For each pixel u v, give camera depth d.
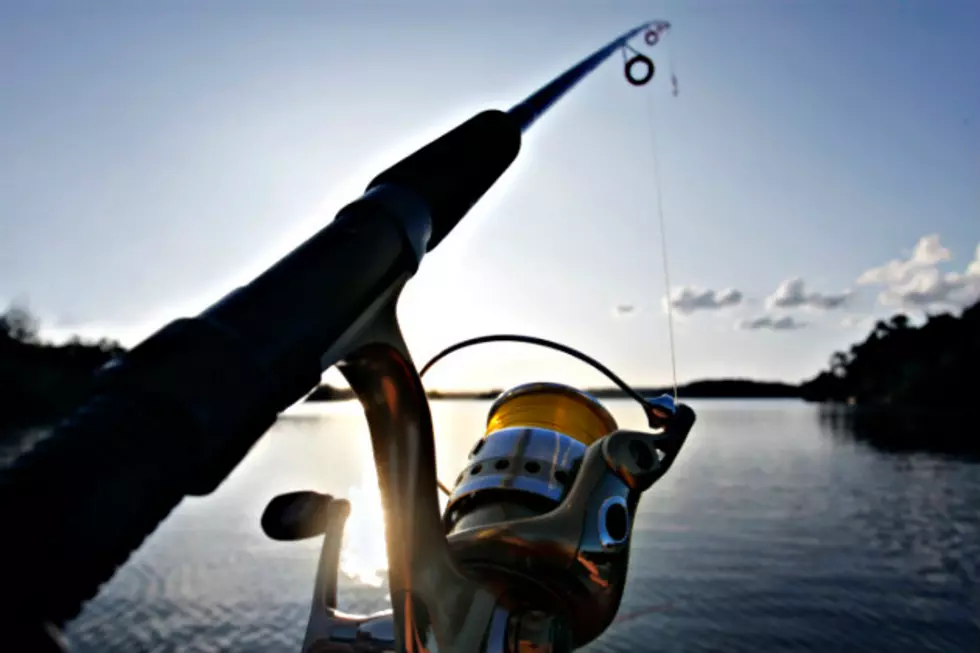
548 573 1.41
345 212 0.99
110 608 19.02
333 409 138.50
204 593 20.34
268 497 35.09
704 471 44.62
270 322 0.75
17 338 71.44
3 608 0.44
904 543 25.95
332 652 1.33
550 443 1.70
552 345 2.30
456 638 1.23
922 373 110.81
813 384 156.75
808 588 20.81
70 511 0.51
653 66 2.91
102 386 0.62
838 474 42.62
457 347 2.41
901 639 16.97
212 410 0.64
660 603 19.55
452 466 24.14
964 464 46.66
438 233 1.14
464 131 1.17
